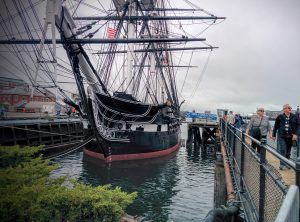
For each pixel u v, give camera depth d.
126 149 26.78
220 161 13.85
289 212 2.18
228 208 6.75
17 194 6.06
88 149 27.75
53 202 6.13
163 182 21.23
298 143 9.92
